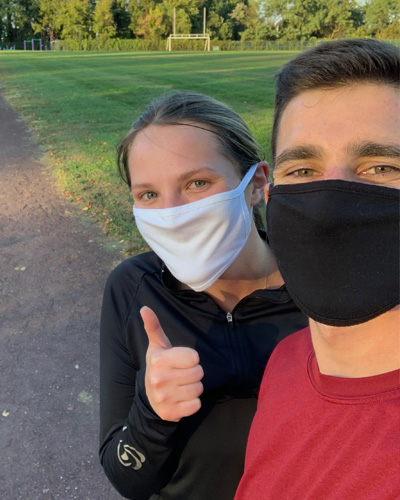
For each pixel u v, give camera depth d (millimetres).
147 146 600
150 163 599
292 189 374
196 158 588
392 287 347
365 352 368
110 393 648
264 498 414
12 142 4848
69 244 2436
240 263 643
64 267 2205
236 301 650
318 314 366
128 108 6125
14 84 10180
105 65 14453
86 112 6078
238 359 602
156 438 524
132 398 644
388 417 338
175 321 621
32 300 1951
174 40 31641
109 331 660
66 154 4180
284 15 32531
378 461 325
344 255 353
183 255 610
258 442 445
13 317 1840
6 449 1259
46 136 4957
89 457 1229
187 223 599
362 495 326
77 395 1434
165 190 602
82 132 4973
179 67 12703
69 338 1700
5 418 1357
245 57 17594
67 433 1302
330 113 366
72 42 32406
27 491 1144
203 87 7621
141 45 32500
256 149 664
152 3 33375
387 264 348
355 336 368
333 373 393
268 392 476
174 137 589
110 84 8836
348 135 357
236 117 643
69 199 3064
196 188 606
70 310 1867
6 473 1191
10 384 1488
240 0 35719
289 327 607
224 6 35469
